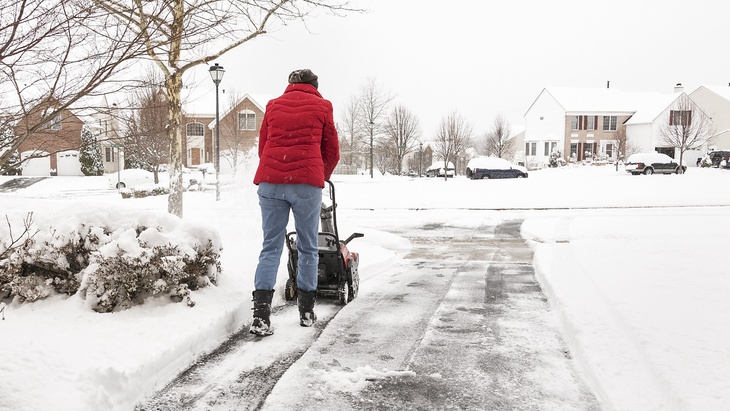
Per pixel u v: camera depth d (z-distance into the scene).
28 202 4.72
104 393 2.71
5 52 2.70
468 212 16.56
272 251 4.07
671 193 20.28
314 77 4.25
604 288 5.02
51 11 2.72
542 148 55.59
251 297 4.48
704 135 46.06
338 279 4.92
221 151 38.53
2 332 3.29
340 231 10.80
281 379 3.19
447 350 3.72
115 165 48.81
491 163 35.06
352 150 52.97
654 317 4.00
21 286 3.97
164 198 19.73
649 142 50.44
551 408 2.83
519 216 15.25
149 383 3.05
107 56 3.03
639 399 2.81
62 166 44.28
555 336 4.04
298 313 4.62
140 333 3.49
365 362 3.48
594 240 8.83
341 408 2.83
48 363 2.86
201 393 3.01
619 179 25.00
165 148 28.55
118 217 4.35
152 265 3.99
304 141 3.94
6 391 2.54
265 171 3.95
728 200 18.28
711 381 2.83
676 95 49.91
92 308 3.90
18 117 2.91
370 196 20.84
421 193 21.52
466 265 7.46
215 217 11.17
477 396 2.98
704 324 3.82
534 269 7.04
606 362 3.30
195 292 4.29
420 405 2.87
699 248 7.48
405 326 4.28
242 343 3.84
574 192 21.02
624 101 55.19
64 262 4.08
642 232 10.18
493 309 4.84
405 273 6.79
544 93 55.91
